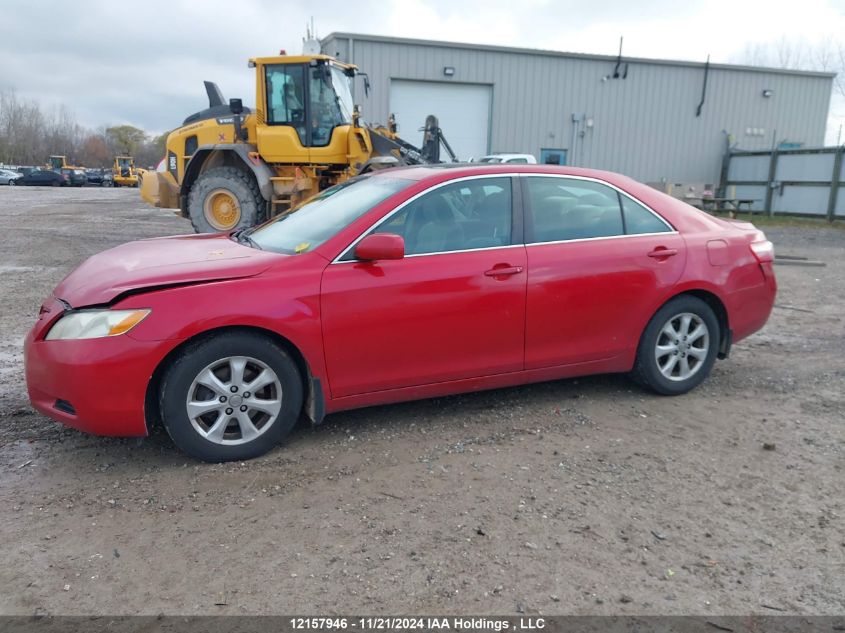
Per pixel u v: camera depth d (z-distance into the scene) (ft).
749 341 21.30
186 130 42.11
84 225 57.62
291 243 13.50
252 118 40.09
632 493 11.27
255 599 8.47
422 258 13.10
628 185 15.55
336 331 12.35
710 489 11.46
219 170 39.34
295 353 12.53
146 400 11.61
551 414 14.69
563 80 81.10
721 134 88.43
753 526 10.35
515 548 9.63
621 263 14.66
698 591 8.80
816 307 26.94
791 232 60.80
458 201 13.75
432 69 76.48
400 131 77.87
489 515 10.49
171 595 8.52
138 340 11.16
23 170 205.26
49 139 313.32
